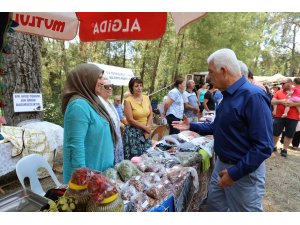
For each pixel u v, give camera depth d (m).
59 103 7.24
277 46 26.48
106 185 1.05
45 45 11.68
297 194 3.41
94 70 1.62
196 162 2.22
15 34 3.63
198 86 11.92
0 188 3.19
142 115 3.07
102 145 1.62
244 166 1.51
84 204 1.05
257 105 1.53
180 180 1.73
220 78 1.66
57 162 4.17
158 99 12.34
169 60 12.97
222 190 1.95
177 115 4.31
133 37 1.96
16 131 3.23
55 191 1.34
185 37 12.09
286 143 5.12
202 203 2.60
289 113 5.02
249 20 11.31
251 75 3.56
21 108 3.76
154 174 1.69
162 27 1.86
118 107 5.30
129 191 1.41
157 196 1.42
